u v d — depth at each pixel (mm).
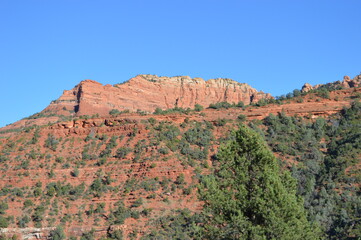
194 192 105062
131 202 104750
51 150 125125
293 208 48562
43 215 102312
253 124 130375
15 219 101625
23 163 118875
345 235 83250
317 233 54656
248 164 51500
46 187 111938
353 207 92250
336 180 103625
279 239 47125
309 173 109188
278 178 50812
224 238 48594
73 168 118562
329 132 128250
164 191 106062
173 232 93688
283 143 122562
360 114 132000
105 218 101625
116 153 121562
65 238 97125
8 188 111125
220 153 52469
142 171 112938
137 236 95500
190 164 113375
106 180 112625
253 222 48906
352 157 111312
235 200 49656
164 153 116562
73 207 105312
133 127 128750
